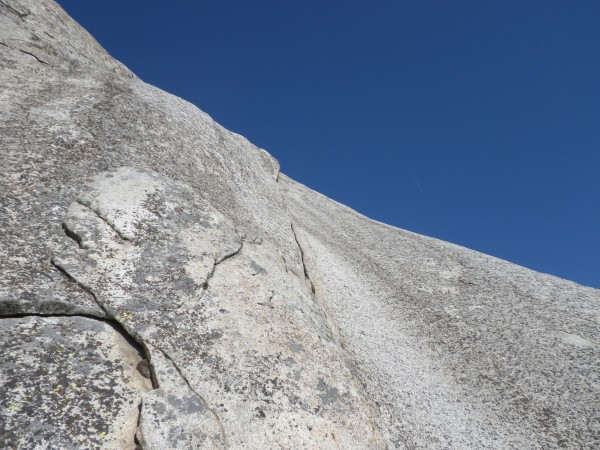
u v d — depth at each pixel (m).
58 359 8.38
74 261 10.21
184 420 8.22
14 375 7.80
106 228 11.38
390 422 11.70
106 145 14.96
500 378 15.52
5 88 16.45
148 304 10.01
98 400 8.07
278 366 10.23
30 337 8.54
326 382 10.58
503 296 20.91
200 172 17.08
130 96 19.30
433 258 24.86
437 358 16.53
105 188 12.66
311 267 18.34
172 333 9.63
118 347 9.15
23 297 8.91
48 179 12.31
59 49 21.12
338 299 17.86
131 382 8.65
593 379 15.51
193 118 21.09
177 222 12.60
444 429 12.63
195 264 11.55
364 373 13.25
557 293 21.52
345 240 26.23
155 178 13.89
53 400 7.73
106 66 24.27
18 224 10.58
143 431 7.79
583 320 19.08
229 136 23.83
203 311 10.48
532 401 14.50
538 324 18.67
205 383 9.02
